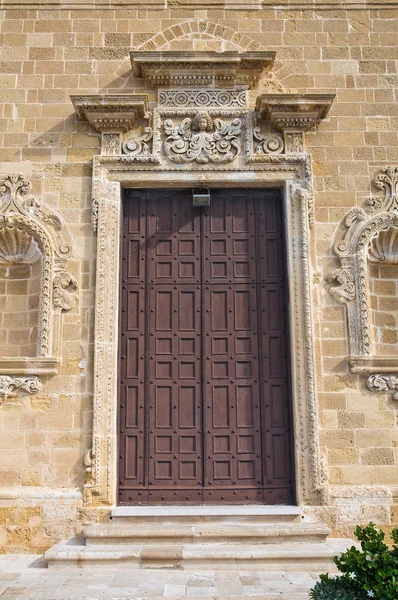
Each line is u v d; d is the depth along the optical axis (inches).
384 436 416.5
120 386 432.5
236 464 422.9
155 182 453.1
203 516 396.5
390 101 470.6
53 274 437.4
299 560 350.9
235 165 453.4
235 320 443.2
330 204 450.9
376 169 457.7
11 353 448.5
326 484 406.3
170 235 456.1
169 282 448.8
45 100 467.8
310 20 480.4
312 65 476.4
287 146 454.9
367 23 480.1
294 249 440.1
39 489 407.5
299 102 445.7
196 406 431.2
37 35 478.6
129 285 447.2
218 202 462.0
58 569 349.7
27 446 414.3
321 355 427.5
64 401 420.2
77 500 402.6
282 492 418.3
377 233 444.5
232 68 463.2
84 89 471.2
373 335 443.5
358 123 465.4
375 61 477.4
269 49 478.9
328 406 420.2
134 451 424.5
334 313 433.7
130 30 479.5
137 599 296.8
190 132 458.0
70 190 452.8
